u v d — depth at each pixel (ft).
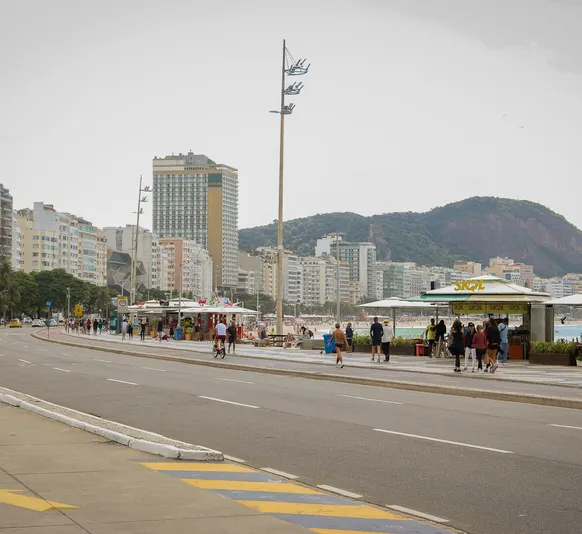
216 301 304.71
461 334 103.30
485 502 30.71
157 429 50.67
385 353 125.29
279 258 186.39
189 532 24.67
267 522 26.21
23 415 54.70
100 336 280.92
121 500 28.96
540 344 122.62
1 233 637.30
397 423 53.47
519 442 45.21
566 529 26.81
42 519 25.82
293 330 642.22
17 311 605.73
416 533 25.63
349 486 33.68
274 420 54.95
